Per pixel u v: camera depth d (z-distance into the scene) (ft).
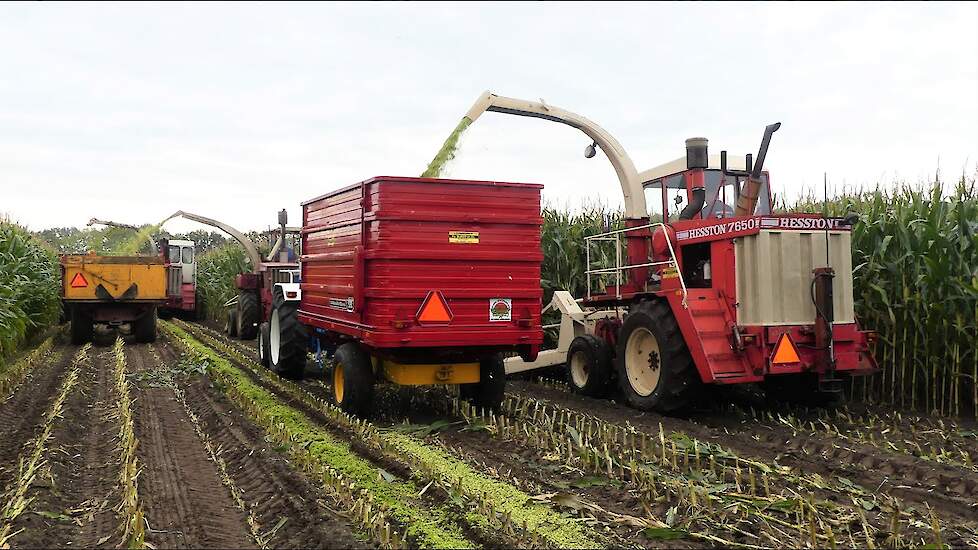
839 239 23.73
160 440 21.84
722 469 17.61
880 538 13.51
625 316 29.27
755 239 23.02
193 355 41.37
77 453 20.07
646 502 15.20
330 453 18.94
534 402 27.81
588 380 29.19
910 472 17.63
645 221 29.66
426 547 12.61
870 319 28.14
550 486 16.39
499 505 14.89
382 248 21.63
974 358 24.64
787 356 22.66
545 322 38.47
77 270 50.29
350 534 13.14
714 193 28.30
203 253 91.50
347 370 23.89
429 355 23.65
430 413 25.35
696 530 13.67
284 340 33.01
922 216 26.99
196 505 15.60
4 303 33.68
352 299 23.82
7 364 36.86
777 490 16.33
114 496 16.17
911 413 25.75
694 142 27.78
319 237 28.43
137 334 52.54
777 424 23.63
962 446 20.68
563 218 39.45
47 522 14.38
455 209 22.48
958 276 25.17
